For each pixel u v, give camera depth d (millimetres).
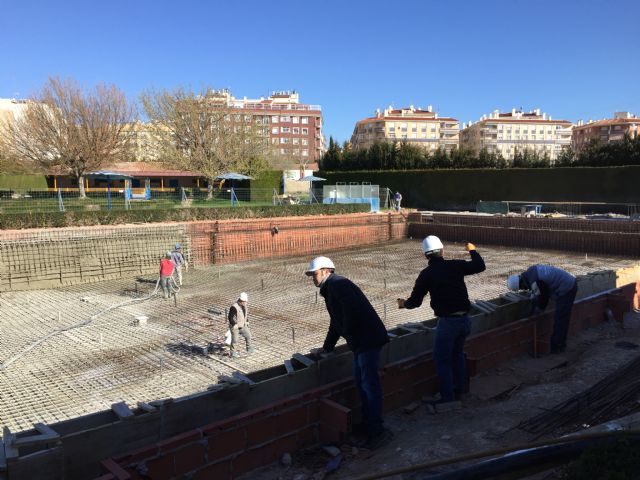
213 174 33406
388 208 32594
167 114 33812
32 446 3881
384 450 5145
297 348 9508
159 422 4508
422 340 6660
